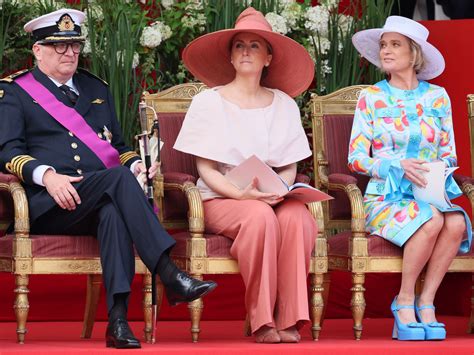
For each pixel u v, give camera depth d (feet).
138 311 64.34
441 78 70.95
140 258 51.80
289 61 58.54
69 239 52.29
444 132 59.82
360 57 71.82
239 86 57.62
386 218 56.44
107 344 50.06
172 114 59.16
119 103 67.51
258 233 52.70
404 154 58.75
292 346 50.85
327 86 71.15
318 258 54.85
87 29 68.49
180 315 64.85
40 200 52.49
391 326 62.80
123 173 51.65
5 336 57.31
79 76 57.26
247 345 51.34
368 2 71.97
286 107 58.03
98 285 57.31
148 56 69.77
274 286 52.85
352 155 58.65
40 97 55.26
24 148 54.49
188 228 57.77
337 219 59.67
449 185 57.93
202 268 53.36
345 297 66.33
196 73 59.57
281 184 53.67
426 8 79.25
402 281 55.72
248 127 56.59
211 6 70.08
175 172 57.88
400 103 59.21
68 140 55.11
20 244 51.57
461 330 61.36
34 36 55.83
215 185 55.16
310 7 70.79
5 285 63.26
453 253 55.83
